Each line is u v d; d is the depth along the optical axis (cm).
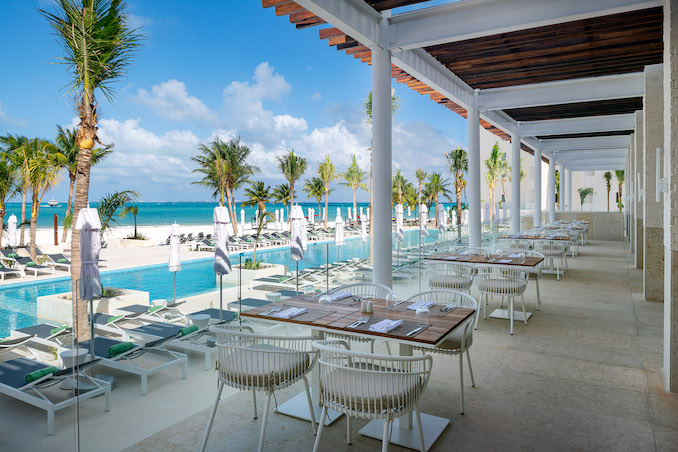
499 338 479
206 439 255
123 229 2495
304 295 373
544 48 577
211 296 605
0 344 445
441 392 339
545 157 1803
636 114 852
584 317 563
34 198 1362
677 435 274
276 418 299
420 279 686
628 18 482
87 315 399
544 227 1299
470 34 471
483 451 258
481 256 636
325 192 3400
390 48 509
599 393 337
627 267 966
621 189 3206
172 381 364
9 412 303
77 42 465
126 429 286
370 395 221
